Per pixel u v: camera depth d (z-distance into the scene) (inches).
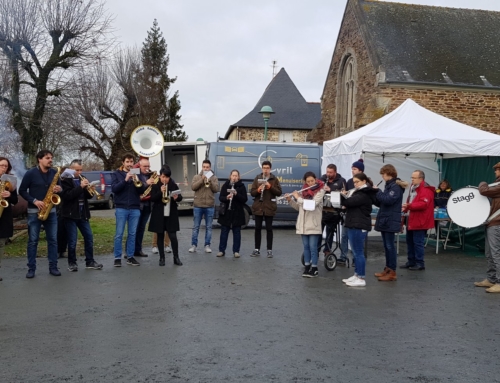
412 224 335.6
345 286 283.3
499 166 283.0
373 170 479.5
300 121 1610.5
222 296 256.2
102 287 273.6
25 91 612.4
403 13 855.7
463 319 222.2
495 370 164.4
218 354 175.2
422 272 330.6
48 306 235.0
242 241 468.8
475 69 784.9
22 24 571.8
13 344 183.9
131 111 1268.5
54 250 304.2
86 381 152.3
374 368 164.4
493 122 770.8
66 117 684.1
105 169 1242.6
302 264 348.2
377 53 768.9
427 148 376.5
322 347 183.3
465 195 307.3
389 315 226.8
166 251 392.8
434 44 815.1
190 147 768.3
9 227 291.0
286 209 577.9
